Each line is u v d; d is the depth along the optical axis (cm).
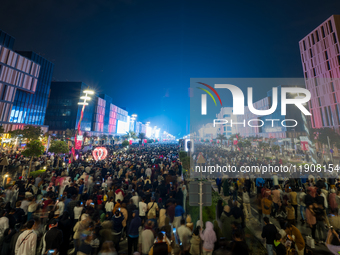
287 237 462
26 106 5325
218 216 692
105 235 499
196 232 502
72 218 664
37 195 877
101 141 7369
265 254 564
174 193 919
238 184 1121
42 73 6172
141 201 764
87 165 1547
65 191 755
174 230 628
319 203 648
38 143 1647
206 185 549
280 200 813
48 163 2003
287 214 688
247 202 845
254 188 1260
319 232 625
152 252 405
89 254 436
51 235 450
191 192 545
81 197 833
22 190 854
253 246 613
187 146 2942
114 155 2528
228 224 546
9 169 1764
